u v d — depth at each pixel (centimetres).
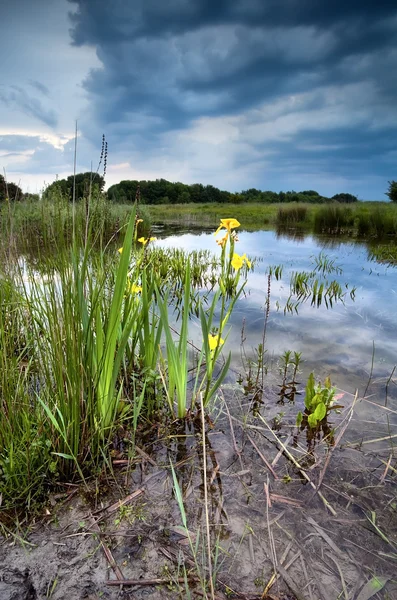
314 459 201
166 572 136
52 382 207
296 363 284
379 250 995
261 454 203
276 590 130
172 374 230
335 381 289
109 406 201
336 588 131
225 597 127
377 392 273
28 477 168
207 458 200
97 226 238
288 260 898
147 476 186
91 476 184
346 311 478
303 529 156
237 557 143
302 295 561
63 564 137
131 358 254
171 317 426
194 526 156
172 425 230
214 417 239
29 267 230
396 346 360
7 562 137
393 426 233
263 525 158
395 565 141
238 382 286
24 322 250
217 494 174
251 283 645
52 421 167
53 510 163
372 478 188
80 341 184
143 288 235
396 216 1473
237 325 416
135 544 147
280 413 241
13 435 180
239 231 1694
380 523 160
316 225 1764
